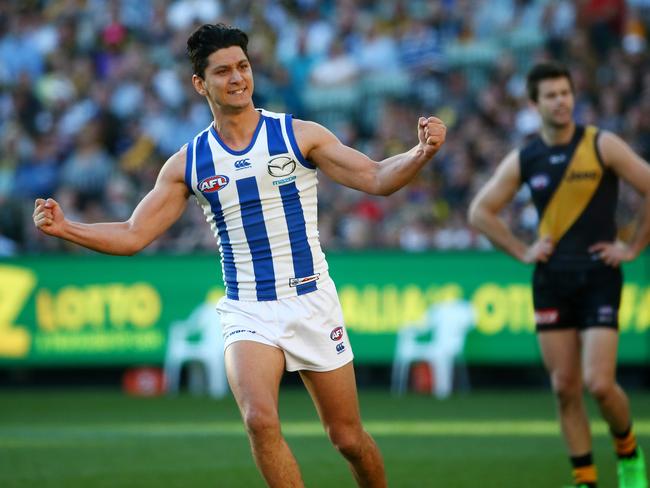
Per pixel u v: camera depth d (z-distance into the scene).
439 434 29.31
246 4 57.66
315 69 54.06
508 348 39.25
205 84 15.18
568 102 20.42
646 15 52.34
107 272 42.09
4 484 21.86
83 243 14.98
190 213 46.75
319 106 53.69
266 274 15.31
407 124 50.50
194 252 41.72
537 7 53.41
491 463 24.11
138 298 41.88
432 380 40.66
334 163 15.11
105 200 50.91
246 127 15.29
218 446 27.58
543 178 20.69
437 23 54.19
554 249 20.44
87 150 51.56
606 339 19.62
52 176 51.56
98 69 57.50
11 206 47.19
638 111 47.28
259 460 14.38
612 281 20.09
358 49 54.38
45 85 56.62
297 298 15.27
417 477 22.27
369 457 15.56
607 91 48.44
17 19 59.50
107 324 42.06
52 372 44.66
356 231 43.56
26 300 42.66
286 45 55.81
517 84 50.66
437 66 52.97
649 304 37.75
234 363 14.95
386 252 40.34
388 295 40.25
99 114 53.94
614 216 20.53
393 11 55.28
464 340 39.75
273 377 14.92
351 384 15.41
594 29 52.38
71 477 22.72
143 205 15.44
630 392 39.41
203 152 15.36
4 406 37.78
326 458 25.38
